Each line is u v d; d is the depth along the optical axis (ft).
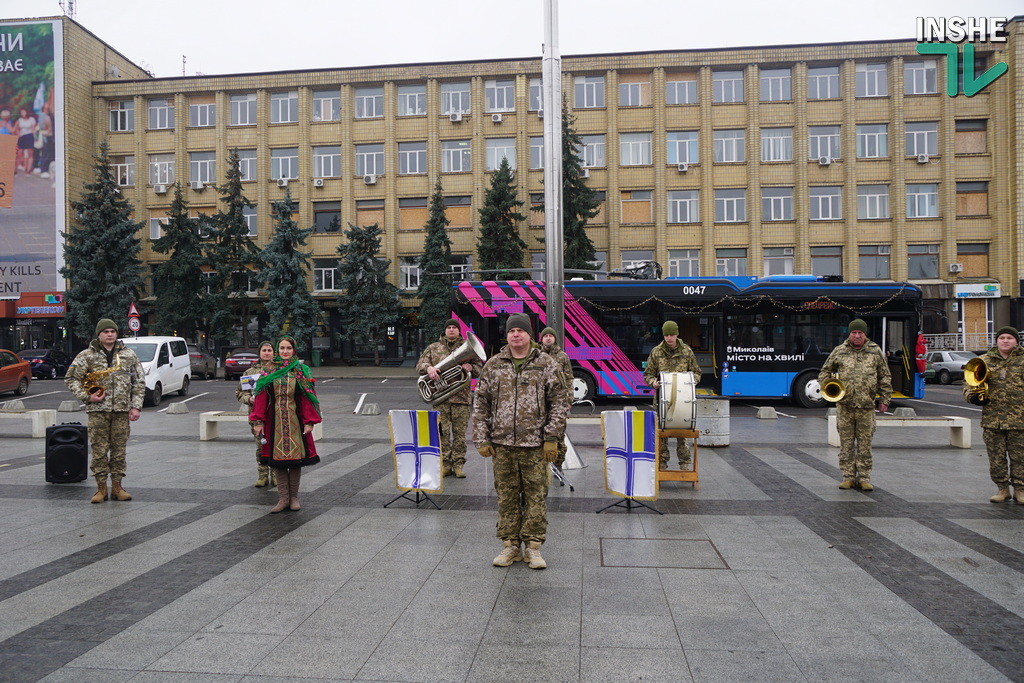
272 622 13.17
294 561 16.98
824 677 10.93
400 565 16.65
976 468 30.22
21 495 24.84
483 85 127.03
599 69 122.62
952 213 116.06
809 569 16.33
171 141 134.00
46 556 17.47
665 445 28.48
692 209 122.11
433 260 118.52
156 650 11.95
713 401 36.17
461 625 12.99
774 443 37.93
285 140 131.03
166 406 63.72
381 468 30.35
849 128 117.91
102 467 23.70
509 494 16.70
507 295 58.44
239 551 17.85
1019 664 11.42
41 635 12.62
